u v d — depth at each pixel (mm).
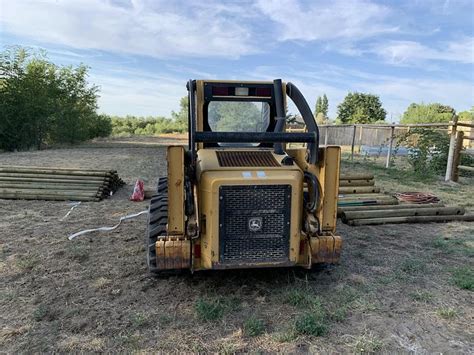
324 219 3598
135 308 3404
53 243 5117
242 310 3373
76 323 3143
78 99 25828
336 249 3592
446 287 3859
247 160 3654
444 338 2969
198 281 3922
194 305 3449
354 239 5441
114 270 4238
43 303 3480
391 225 6203
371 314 3314
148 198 8023
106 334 3002
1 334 2986
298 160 3994
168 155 3295
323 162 3516
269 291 3717
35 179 8180
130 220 6328
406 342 2906
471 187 9969
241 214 3344
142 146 24047
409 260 4547
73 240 5250
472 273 4148
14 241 5176
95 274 4125
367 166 13805
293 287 3766
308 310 3336
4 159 14953
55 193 7695
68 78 25062
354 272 4219
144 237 5418
